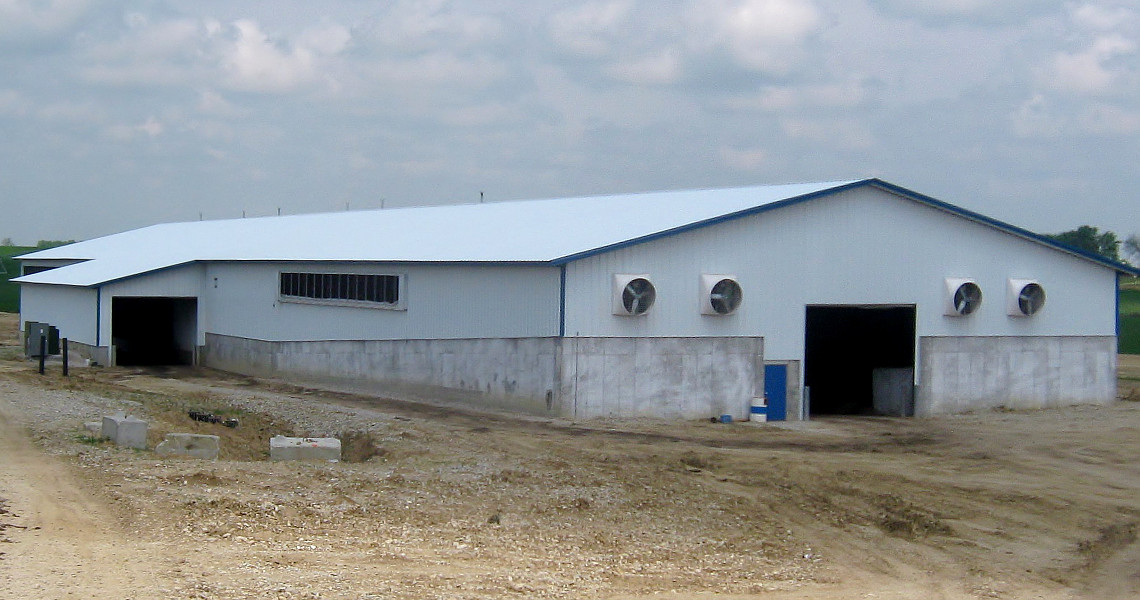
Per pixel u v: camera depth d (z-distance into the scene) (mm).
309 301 40000
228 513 16766
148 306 51312
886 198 33406
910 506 19562
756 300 31297
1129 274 37531
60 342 48406
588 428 27656
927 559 16516
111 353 44875
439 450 23984
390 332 35656
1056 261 36344
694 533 17531
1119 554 16938
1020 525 18531
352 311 37531
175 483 18656
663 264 29969
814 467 22969
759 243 31359
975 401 34844
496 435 26234
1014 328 35656
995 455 25031
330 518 16938
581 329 28984
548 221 37656
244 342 43781
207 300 46875
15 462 20094
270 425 28578
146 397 31688
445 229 41094
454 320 32875
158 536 15172
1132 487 21391
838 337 38688
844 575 15500
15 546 14125
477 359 31875
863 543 17359
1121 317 82625
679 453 24453
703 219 30562
